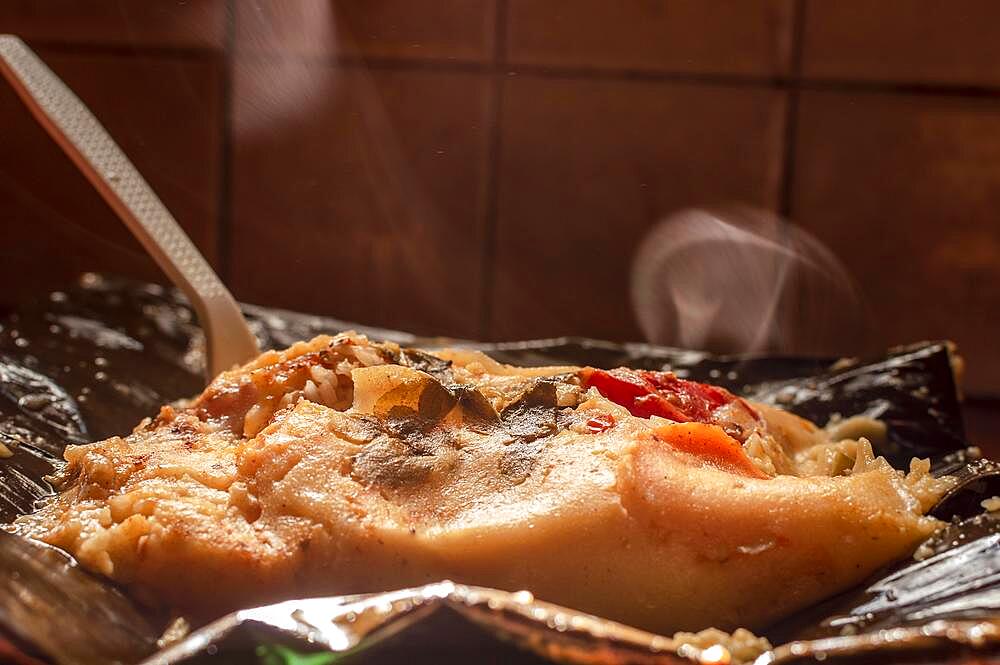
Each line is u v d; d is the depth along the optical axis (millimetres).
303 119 1922
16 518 693
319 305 1980
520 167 1907
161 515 603
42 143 1982
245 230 1964
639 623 597
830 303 1869
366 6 1871
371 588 587
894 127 1809
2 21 1916
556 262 1935
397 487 615
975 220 1813
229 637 468
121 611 569
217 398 716
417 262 1957
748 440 719
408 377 671
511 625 475
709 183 1872
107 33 1909
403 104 1904
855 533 605
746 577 599
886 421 1002
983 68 1766
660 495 601
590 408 678
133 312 1314
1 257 2025
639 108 1862
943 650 473
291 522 603
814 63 1812
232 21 1895
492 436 652
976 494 668
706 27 1823
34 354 1140
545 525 589
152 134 1936
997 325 1832
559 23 1850
